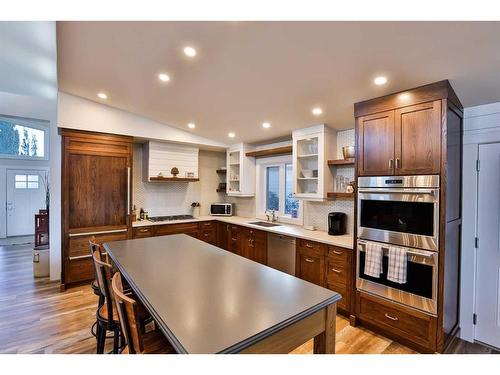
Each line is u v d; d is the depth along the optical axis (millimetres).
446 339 2223
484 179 2430
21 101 4625
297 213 4254
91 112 3637
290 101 2895
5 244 6250
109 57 2408
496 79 1983
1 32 2143
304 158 3842
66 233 3547
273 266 3746
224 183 5711
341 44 1829
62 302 3186
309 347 2305
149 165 4453
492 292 2402
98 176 3771
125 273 1779
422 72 1998
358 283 2607
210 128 4266
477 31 1524
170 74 2639
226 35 1921
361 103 2613
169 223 4469
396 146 2324
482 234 2447
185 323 1127
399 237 2295
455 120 2289
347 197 3252
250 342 1024
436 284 2086
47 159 7289
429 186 2113
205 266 1931
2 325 2652
